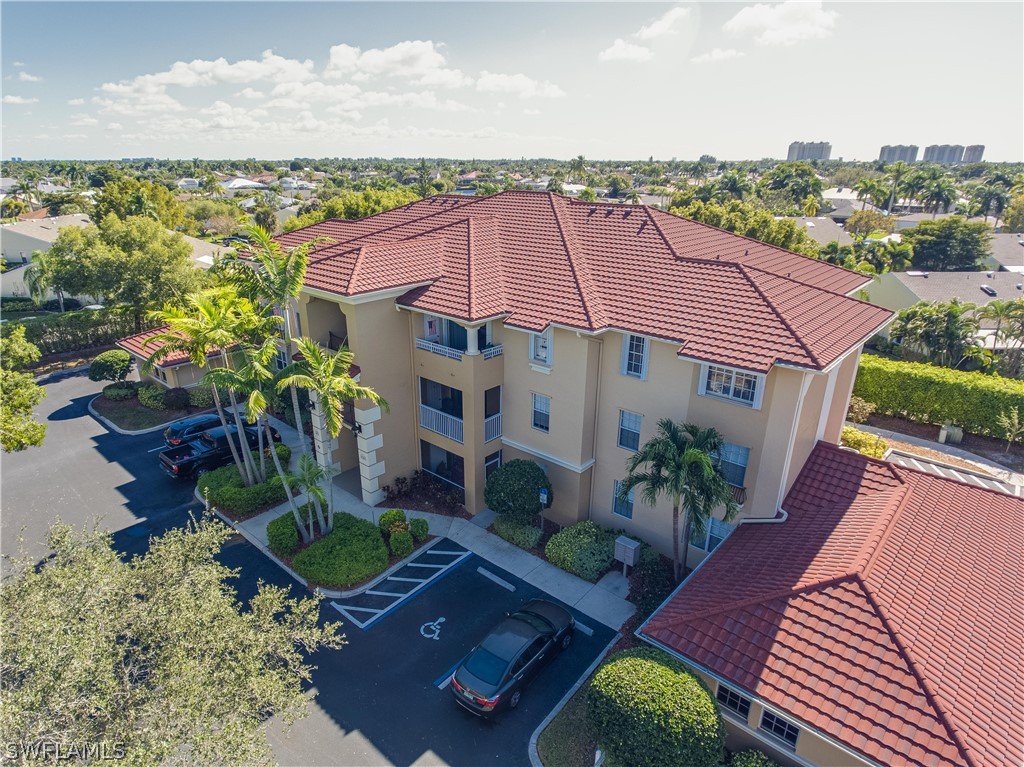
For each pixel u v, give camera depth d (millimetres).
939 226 64812
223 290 19219
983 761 9398
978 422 27219
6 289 51875
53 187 143375
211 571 11531
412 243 22734
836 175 186625
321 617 16953
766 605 12617
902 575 12906
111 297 38281
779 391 15070
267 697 10148
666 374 17266
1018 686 10891
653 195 134875
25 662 8578
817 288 19016
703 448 15312
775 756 11727
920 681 10570
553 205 25078
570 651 15711
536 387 19938
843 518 15250
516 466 19688
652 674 11703
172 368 30859
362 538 19281
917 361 36531
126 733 8844
